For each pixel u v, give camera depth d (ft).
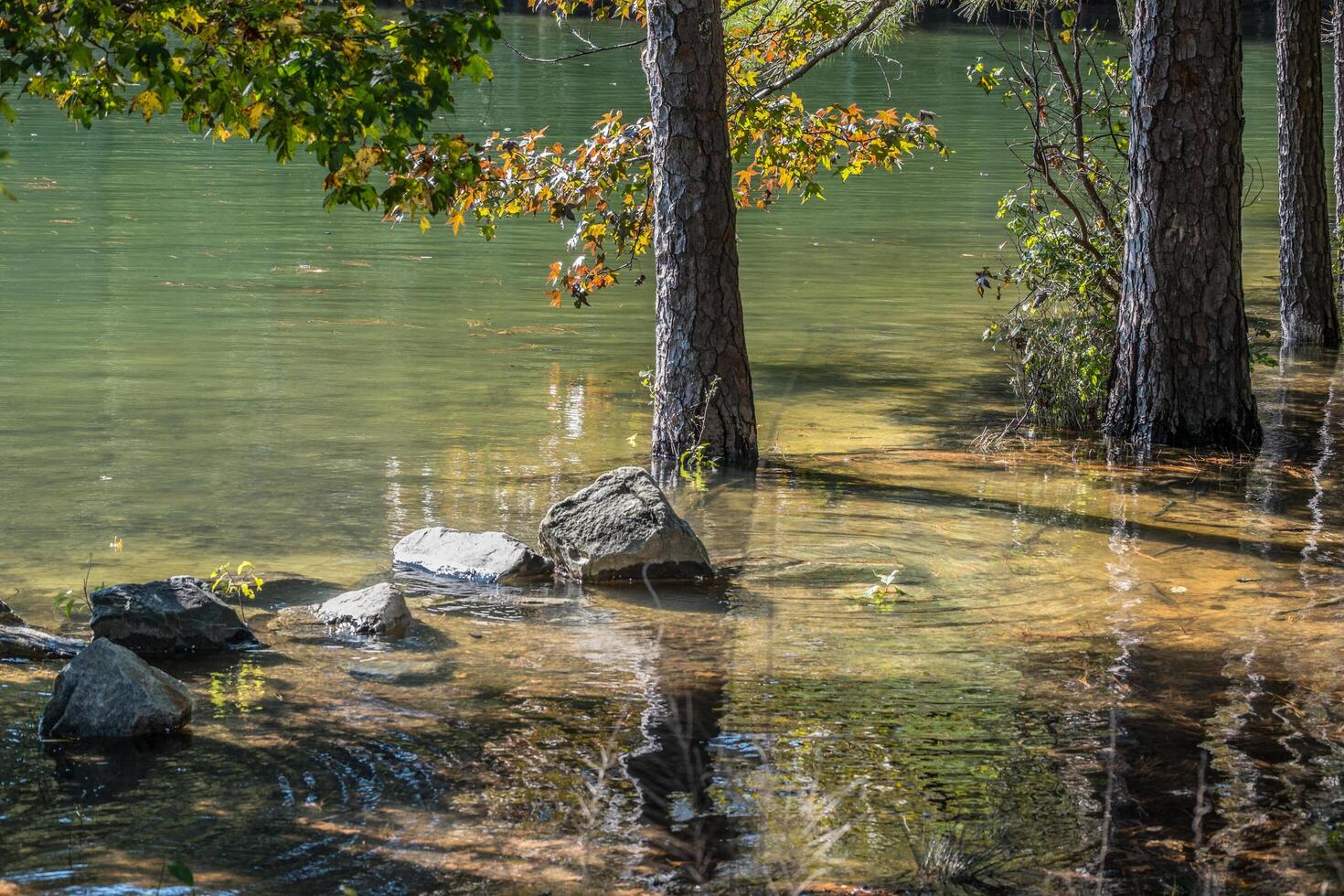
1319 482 37.01
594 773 19.29
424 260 74.28
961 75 163.02
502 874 16.42
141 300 61.98
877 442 41.98
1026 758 19.80
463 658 24.17
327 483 36.22
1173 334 41.01
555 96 138.62
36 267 68.54
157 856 16.87
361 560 30.09
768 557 30.53
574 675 23.29
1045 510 34.30
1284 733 20.61
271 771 19.40
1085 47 46.09
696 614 26.71
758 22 47.80
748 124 47.55
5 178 95.40
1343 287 60.90
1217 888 15.98
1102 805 18.28
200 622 24.61
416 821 17.85
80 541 30.96
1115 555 30.42
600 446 40.52
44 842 17.19
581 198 44.96
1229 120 40.19
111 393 45.93
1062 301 46.91
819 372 52.29
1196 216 40.45
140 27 21.88
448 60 22.11
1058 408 44.65
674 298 38.68
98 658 21.18
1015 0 50.24
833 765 19.57
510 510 33.96
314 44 21.58
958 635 25.38
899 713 21.52
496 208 45.78
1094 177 46.83
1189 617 26.20
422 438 41.19
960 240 82.43
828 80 156.66
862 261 75.77
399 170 22.88
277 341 54.80
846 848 17.08
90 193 91.40
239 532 31.86
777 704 21.90
